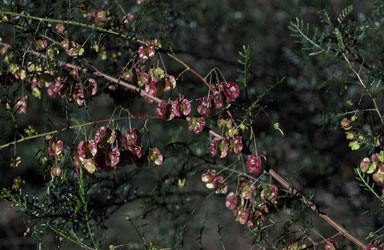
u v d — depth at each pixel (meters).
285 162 2.67
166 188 2.28
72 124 2.04
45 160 1.57
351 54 1.62
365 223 2.25
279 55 2.86
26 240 3.03
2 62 1.67
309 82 2.59
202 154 2.27
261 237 1.57
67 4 1.82
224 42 3.12
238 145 1.47
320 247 1.62
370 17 1.70
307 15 2.75
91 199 1.98
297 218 1.62
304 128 2.66
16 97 1.66
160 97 1.62
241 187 1.59
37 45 1.63
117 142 1.48
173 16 2.34
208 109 1.48
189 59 3.02
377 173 1.44
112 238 2.81
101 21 1.82
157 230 2.47
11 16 1.69
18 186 1.54
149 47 1.54
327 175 2.55
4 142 2.41
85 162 1.49
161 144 2.62
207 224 2.88
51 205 1.60
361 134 1.52
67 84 1.60
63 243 1.64
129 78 1.74
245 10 3.14
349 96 1.97
